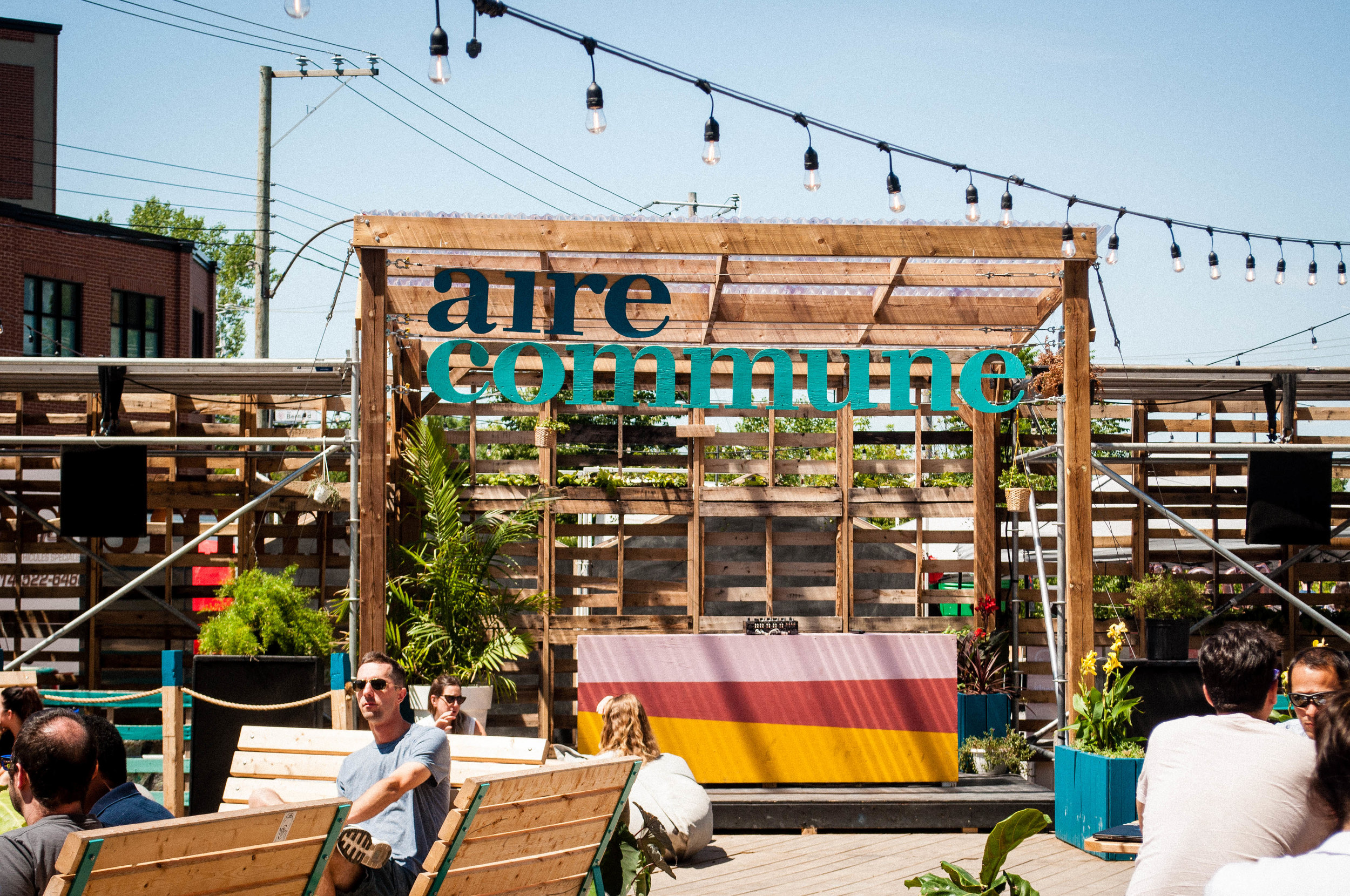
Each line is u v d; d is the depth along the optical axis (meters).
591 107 6.36
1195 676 8.63
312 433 11.54
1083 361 8.88
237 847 3.22
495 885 3.97
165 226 42.41
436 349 9.59
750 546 12.58
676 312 10.49
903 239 8.67
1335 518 11.97
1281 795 3.19
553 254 9.58
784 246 8.62
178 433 11.41
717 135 6.86
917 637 9.01
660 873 7.27
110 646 11.64
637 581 11.67
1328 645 11.74
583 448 11.84
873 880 7.07
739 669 8.91
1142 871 3.30
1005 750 9.60
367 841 3.83
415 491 10.88
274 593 8.59
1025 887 4.65
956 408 11.91
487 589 10.70
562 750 8.86
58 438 8.73
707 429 11.67
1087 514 8.84
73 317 20.03
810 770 8.86
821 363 10.03
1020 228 8.73
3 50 22.58
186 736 8.40
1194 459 11.72
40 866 3.40
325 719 8.12
